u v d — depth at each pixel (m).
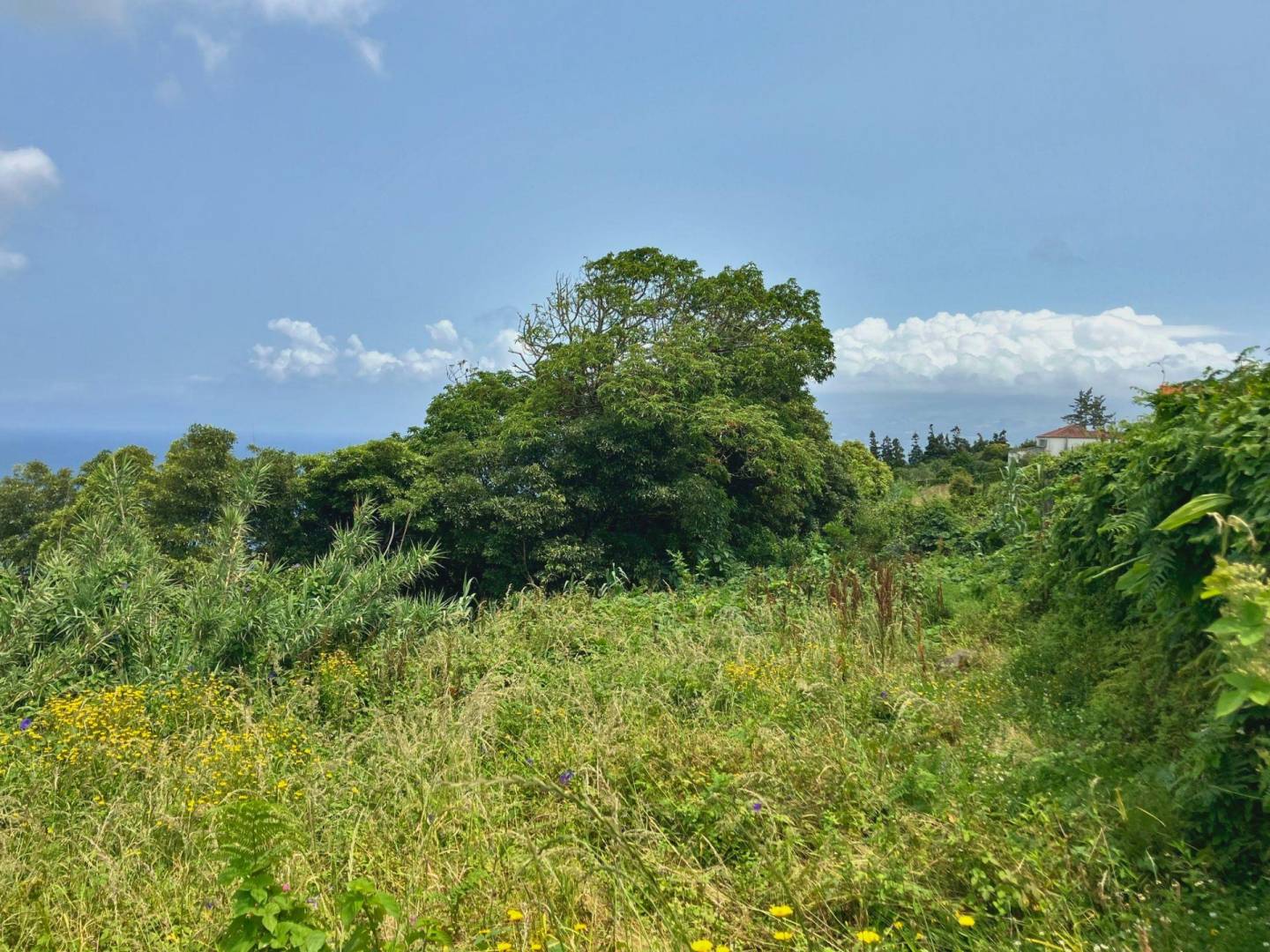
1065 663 5.51
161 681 7.28
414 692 7.27
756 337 21.45
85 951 3.47
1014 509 13.42
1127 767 3.94
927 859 3.39
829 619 8.19
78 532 9.17
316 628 8.41
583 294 20.94
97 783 5.30
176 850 4.35
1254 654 1.67
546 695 6.49
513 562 17.11
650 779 4.56
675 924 3.11
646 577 16.64
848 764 4.37
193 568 9.96
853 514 23.34
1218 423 3.61
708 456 18.38
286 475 17.64
